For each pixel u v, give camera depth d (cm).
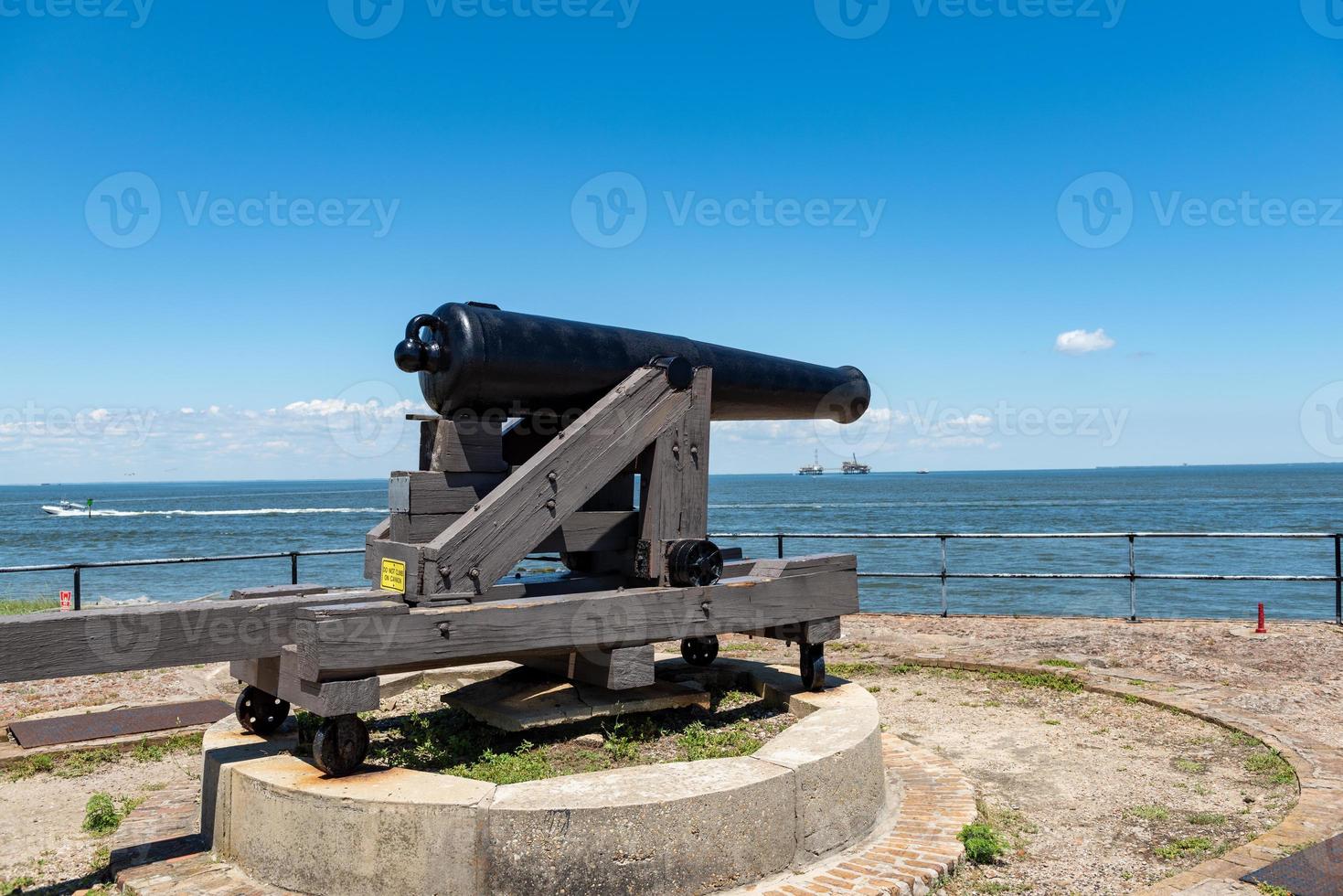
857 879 397
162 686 784
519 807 363
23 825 494
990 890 408
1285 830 450
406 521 486
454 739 501
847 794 438
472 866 361
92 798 496
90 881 418
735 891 384
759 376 609
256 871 394
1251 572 3000
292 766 415
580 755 491
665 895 372
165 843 441
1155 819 491
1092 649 898
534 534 478
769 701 596
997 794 537
